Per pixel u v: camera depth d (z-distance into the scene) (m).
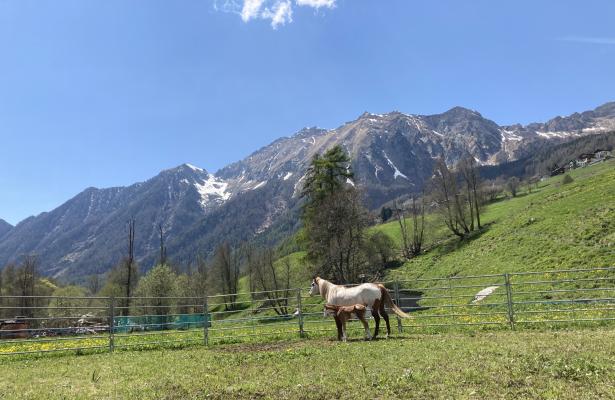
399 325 19.67
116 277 79.50
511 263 41.72
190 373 12.33
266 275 64.50
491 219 79.44
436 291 44.38
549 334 15.45
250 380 10.91
